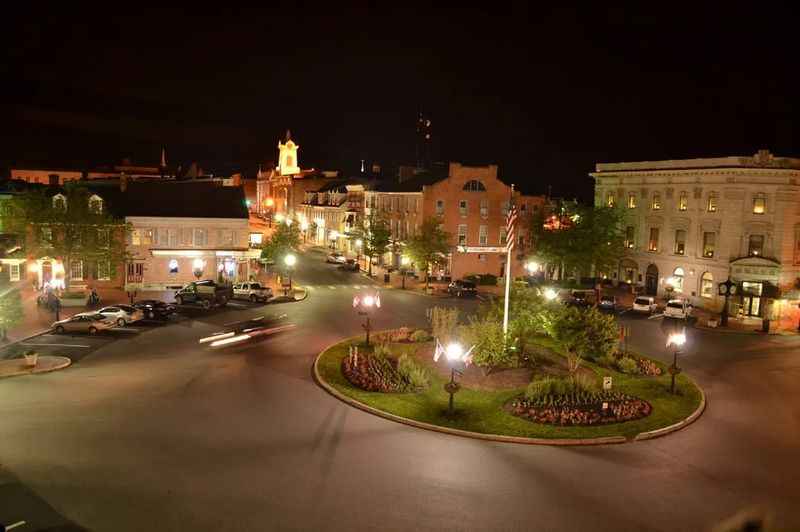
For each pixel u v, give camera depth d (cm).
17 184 7081
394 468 1930
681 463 2081
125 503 1630
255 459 1952
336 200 10056
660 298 5950
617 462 2069
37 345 3506
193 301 4891
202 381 2811
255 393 2653
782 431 2442
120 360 3186
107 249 4981
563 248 6162
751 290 5188
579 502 1753
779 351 3956
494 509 1688
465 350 3147
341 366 3081
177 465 1883
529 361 3231
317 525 1563
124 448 1997
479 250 6631
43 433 2103
